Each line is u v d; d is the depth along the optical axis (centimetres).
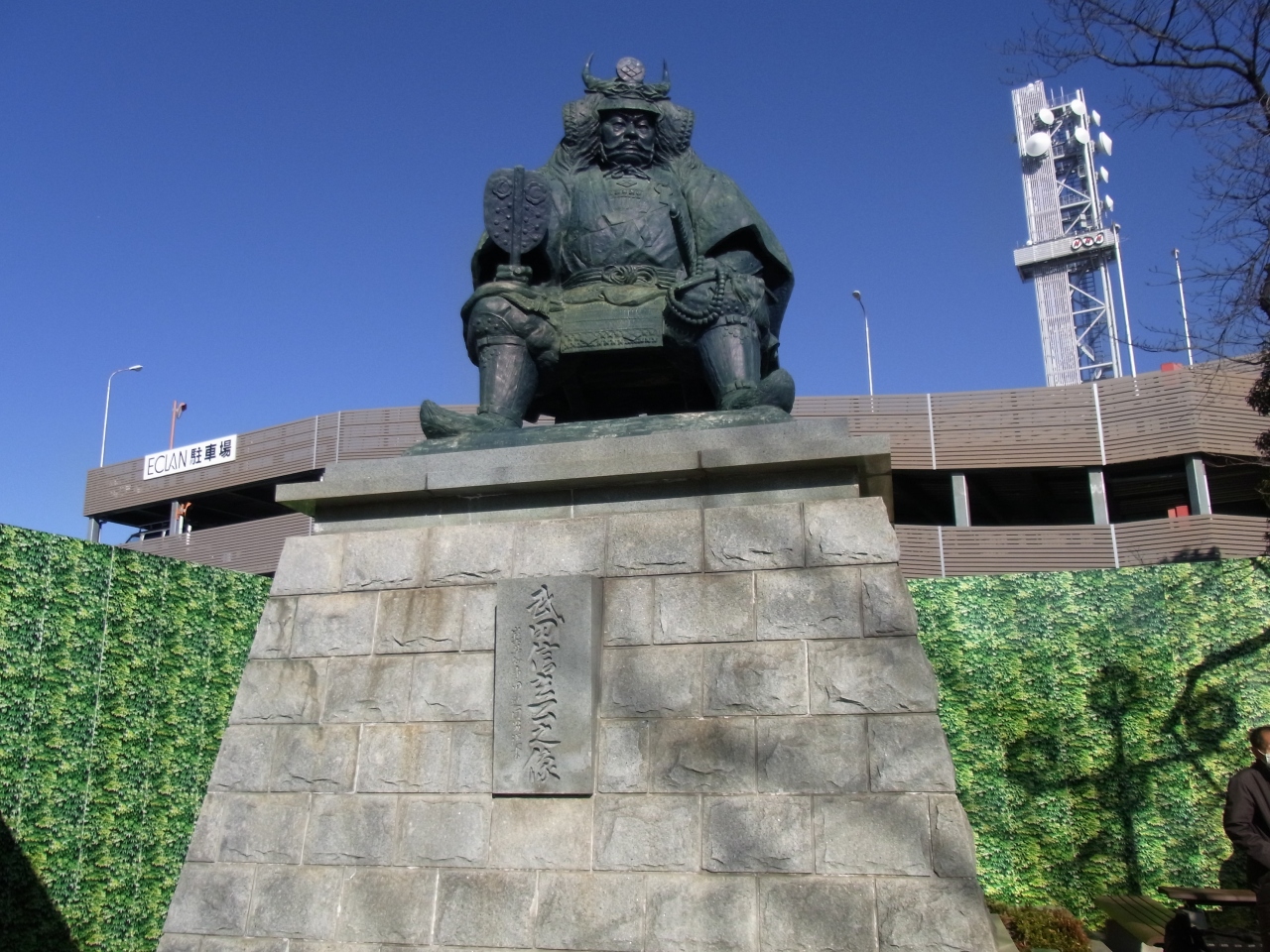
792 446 511
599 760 484
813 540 498
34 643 964
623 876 462
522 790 483
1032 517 2631
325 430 2558
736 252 656
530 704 493
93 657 1022
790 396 595
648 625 502
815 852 446
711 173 682
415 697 517
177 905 502
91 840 994
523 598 510
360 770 510
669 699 486
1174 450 2139
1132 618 1215
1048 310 3709
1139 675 1196
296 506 579
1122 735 1185
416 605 535
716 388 606
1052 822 1187
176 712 1106
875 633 476
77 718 997
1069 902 1164
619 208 654
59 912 952
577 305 638
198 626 1152
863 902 434
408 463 562
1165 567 1220
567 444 546
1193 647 1187
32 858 934
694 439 532
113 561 1061
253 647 549
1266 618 1169
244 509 3042
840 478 513
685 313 608
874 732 459
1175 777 1159
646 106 672
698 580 505
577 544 525
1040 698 1221
